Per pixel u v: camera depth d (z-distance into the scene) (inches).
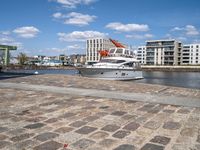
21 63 5428.2
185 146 137.3
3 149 129.8
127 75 1294.3
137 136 153.7
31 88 388.2
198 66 4537.4
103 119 194.1
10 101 269.4
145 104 261.4
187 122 188.2
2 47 2452.0
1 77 650.8
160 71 4670.3
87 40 3742.6
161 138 150.5
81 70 1229.1
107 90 382.9
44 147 133.1
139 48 5674.2
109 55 1397.6
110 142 142.5
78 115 206.5
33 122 183.0
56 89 380.2
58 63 6181.1
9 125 174.4
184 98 309.0
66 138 148.1
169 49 5201.8
